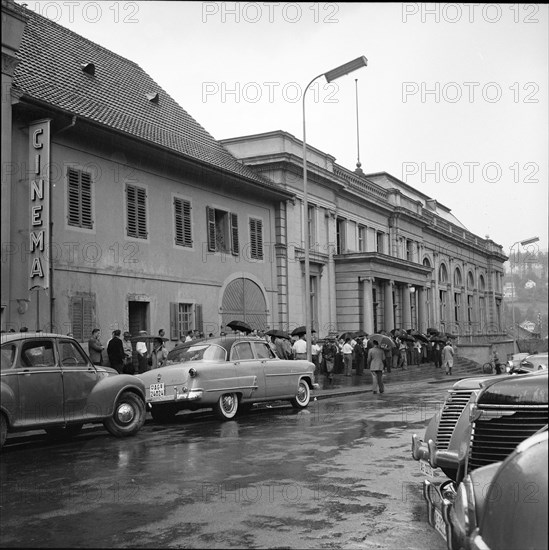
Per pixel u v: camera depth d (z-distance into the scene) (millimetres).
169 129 26031
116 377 12000
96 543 5422
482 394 5379
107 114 21781
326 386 25266
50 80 21188
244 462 9109
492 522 3678
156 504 6742
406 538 5512
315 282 33688
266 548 5254
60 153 19234
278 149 30859
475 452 5293
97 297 20188
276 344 24734
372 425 12969
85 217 20031
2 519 6242
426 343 40656
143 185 22531
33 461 9609
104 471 8633
